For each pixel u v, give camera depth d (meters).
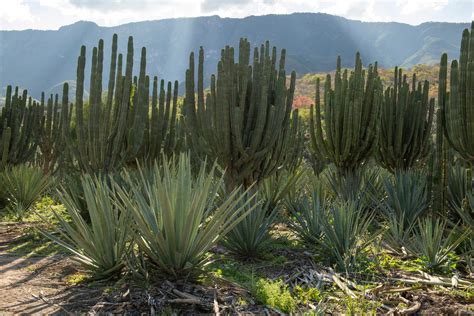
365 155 8.64
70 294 4.13
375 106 8.34
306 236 6.11
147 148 8.91
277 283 4.14
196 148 7.38
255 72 6.83
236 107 6.52
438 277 4.82
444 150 6.55
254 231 5.42
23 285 4.42
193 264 4.28
